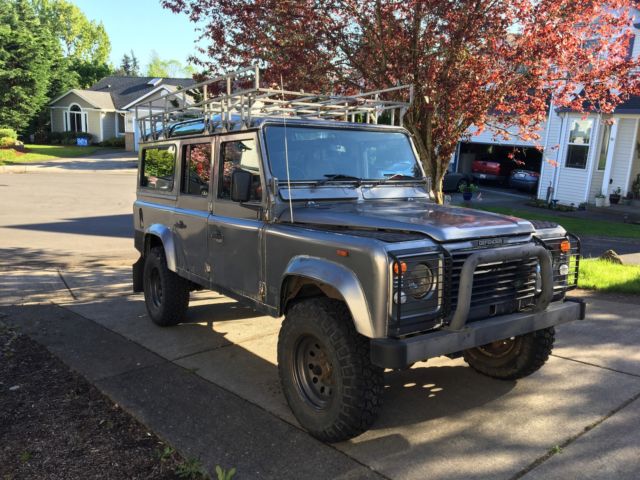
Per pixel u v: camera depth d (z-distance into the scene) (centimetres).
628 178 1909
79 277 859
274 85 735
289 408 405
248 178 399
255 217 426
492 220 369
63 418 391
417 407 406
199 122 534
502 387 440
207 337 568
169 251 553
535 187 2358
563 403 408
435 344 313
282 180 413
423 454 340
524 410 398
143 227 629
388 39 697
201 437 362
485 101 696
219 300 716
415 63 691
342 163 455
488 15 666
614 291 722
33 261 977
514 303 358
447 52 681
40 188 2170
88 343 549
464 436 362
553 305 386
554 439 356
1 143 3669
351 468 325
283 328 375
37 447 350
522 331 356
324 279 338
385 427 376
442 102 716
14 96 3956
